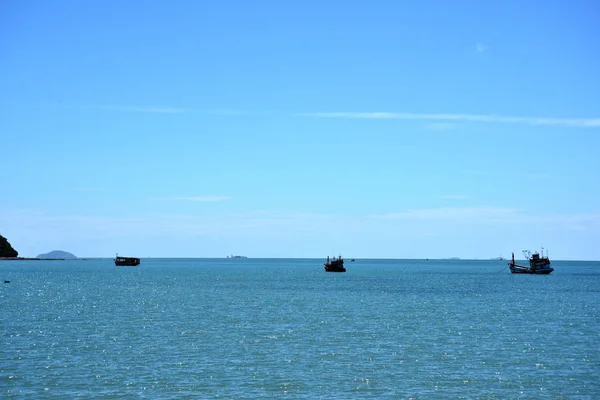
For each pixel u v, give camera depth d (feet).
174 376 141.90
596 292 429.79
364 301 343.26
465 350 176.04
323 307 303.27
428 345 184.24
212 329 216.54
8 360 158.20
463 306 312.71
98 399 123.34
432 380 139.74
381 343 187.73
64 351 171.01
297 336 201.05
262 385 134.51
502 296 387.96
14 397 124.47
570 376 144.05
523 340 194.29
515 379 140.97
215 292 417.90
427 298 368.48
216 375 143.23
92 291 422.00
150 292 414.62
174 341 189.37
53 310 280.92
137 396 125.59
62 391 128.88
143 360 159.33
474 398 125.80
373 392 129.70
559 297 379.96
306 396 126.41
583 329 220.43
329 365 154.61
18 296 367.45
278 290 444.14
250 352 171.22
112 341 188.65
